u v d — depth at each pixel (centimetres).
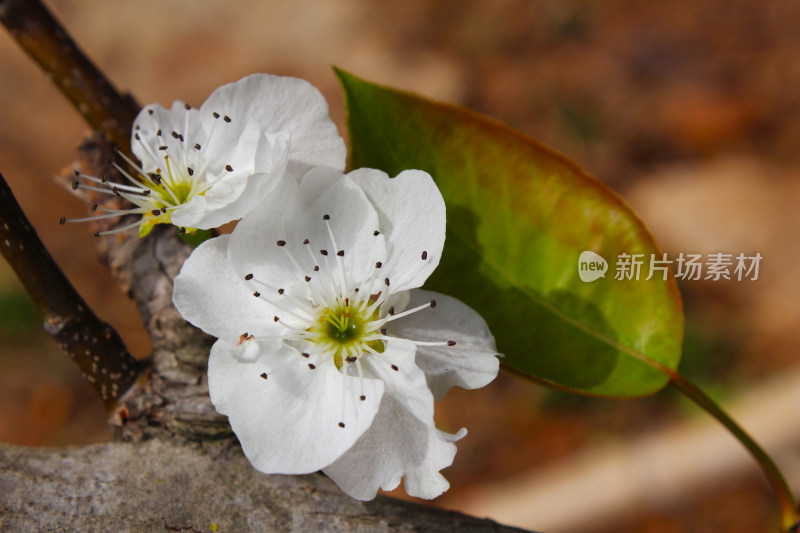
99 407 51
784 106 58
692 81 60
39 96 60
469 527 21
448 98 59
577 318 22
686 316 50
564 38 63
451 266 22
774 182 55
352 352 20
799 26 62
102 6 63
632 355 22
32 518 20
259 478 21
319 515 21
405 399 20
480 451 48
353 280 20
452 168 22
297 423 20
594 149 58
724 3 64
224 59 60
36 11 24
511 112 60
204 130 21
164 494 21
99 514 20
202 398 21
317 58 60
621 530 46
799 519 23
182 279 20
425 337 20
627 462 46
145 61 60
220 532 20
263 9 62
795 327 49
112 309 52
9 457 21
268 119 20
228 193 20
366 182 20
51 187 56
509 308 22
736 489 46
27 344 51
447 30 62
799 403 45
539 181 22
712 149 58
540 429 48
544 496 46
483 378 20
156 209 21
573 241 22
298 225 20
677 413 47
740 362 48
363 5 62
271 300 20
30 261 21
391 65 60
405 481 20
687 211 54
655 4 64
